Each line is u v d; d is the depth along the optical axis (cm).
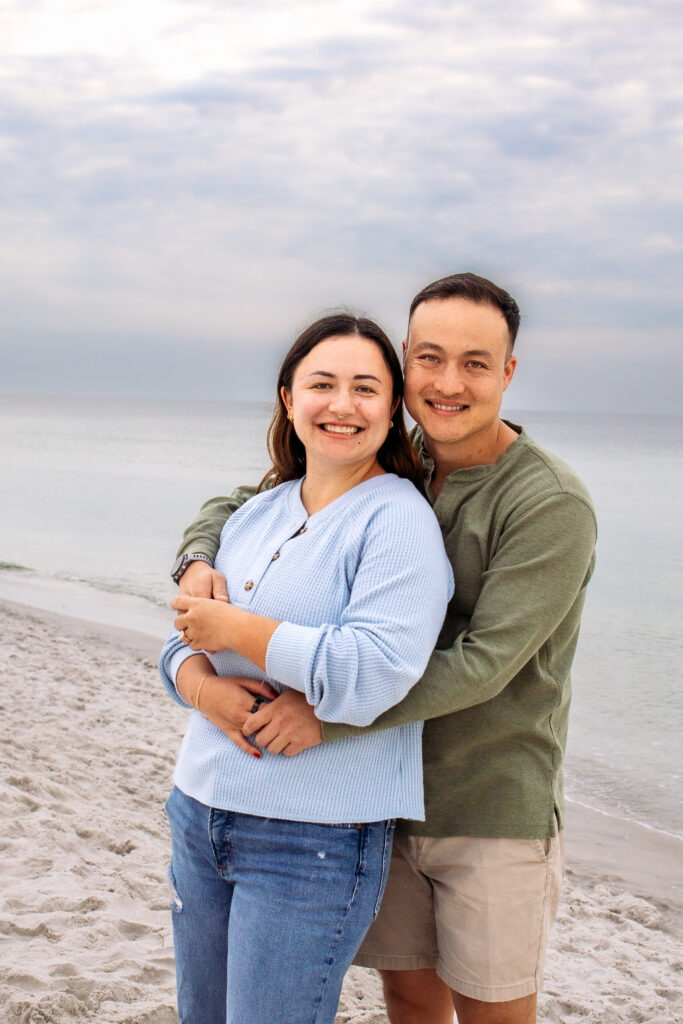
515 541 220
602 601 1368
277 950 201
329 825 206
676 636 1144
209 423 12475
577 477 228
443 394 231
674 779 678
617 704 861
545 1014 372
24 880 407
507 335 236
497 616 216
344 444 223
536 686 229
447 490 239
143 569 1512
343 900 205
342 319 226
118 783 561
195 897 221
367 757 210
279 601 217
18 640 944
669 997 391
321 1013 206
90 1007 313
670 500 3172
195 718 233
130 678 821
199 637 213
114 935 369
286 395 248
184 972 226
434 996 266
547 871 235
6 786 506
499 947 230
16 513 2255
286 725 205
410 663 197
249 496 299
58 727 657
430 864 238
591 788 662
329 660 193
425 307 233
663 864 545
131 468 4069
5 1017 303
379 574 206
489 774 230
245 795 208
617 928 466
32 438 7006
